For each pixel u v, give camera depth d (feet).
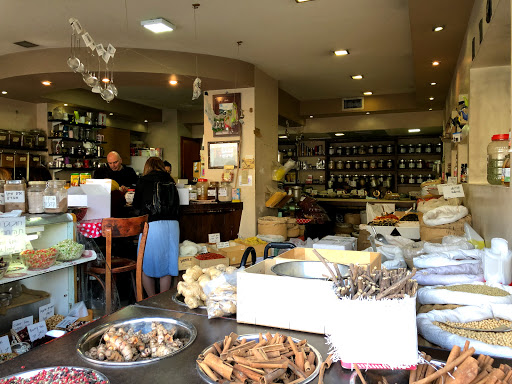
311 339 4.30
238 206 17.58
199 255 12.51
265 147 21.02
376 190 30.71
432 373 3.30
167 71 17.43
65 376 3.60
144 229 10.12
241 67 18.92
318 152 33.83
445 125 24.12
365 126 28.66
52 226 8.00
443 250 8.62
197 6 12.96
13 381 3.57
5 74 17.74
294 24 14.53
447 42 13.91
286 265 5.37
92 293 9.14
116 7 13.00
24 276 6.61
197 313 5.20
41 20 14.05
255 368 3.56
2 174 10.33
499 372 3.15
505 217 7.18
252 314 4.73
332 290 3.57
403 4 12.78
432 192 18.37
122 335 4.55
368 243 14.48
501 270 6.05
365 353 3.32
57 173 24.40
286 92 25.52
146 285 12.32
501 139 8.57
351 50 17.39
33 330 6.88
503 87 11.28
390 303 3.28
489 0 8.37
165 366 3.80
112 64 17.02
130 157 30.94
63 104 23.80
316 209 22.75
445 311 4.94
